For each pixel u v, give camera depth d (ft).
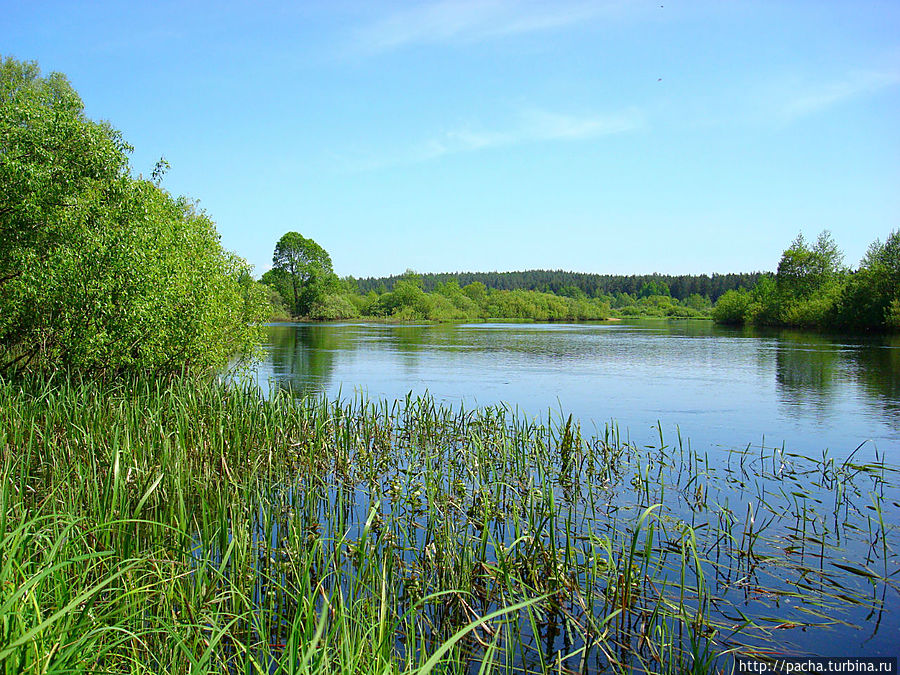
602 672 15.17
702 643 16.55
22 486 20.89
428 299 327.67
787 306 232.94
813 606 18.56
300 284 295.48
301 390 61.72
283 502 25.91
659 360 97.14
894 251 173.78
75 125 45.11
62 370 43.39
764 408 53.83
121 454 24.90
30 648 10.27
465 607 17.12
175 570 17.29
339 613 13.14
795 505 27.91
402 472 32.83
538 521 25.05
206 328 50.75
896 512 26.94
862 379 73.61
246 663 13.53
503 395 60.08
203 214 65.67
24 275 41.04
